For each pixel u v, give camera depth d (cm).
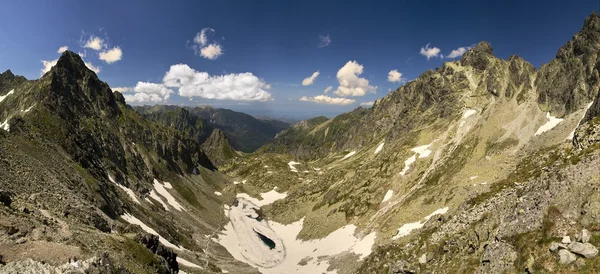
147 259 4728
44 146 8781
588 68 11181
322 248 10075
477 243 4284
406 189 11050
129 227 6297
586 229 3012
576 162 3731
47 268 3102
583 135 5128
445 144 12625
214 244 10788
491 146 10962
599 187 3216
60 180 6944
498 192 5781
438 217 6656
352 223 10838
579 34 12394
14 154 6744
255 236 12500
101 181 9788
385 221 9344
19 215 4006
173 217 11750
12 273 2858
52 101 12494
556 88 11706
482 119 12850
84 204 6309
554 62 12925
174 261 5997
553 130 10062
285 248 11231
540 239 3300
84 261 3466
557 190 3578
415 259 5250
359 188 12562
